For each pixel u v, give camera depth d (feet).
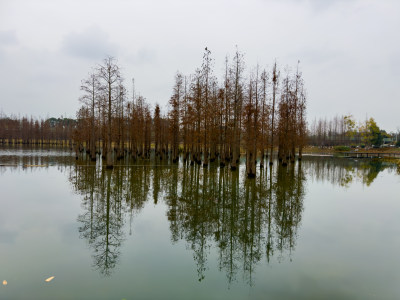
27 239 27.07
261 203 45.06
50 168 83.66
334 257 24.48
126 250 25.08
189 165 103.09
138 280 19.49
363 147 275.18
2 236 27.73
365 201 47.60
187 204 43.32
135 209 39.58
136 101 135.44
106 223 32.86
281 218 36.91
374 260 23.72
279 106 106.01
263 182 67.00
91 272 20.56
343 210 41.34
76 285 18.54
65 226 31.35
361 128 265.75
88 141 140.77
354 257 24.35
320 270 21.84
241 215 38.06
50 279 19.20
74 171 77.71
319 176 81.05
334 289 18.78
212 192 53.31
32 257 22.98
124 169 85.25
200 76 92.73
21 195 46.09
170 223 33.68
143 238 28.37
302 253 25.32
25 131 306.35
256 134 79.71
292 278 20.42
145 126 138.31
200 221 34.96
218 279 20.03
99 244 26.30
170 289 18.31
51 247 25.26
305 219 36.55
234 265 22.61
